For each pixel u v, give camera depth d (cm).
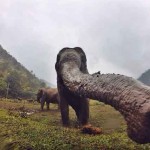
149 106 459
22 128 937
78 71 801
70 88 714
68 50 995
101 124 1180
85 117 1095
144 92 483
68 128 1031
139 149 756
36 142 768
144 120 462
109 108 1543
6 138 823
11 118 1126
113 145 778
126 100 499
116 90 531
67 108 1109
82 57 1009
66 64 888
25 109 1675
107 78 578
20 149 741
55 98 1816
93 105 1709
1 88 3484
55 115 1456
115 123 1188
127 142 813
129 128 489
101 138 859
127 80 532
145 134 468
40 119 1286
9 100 2198
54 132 902
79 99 1085
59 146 741
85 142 790
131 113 485
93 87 601
